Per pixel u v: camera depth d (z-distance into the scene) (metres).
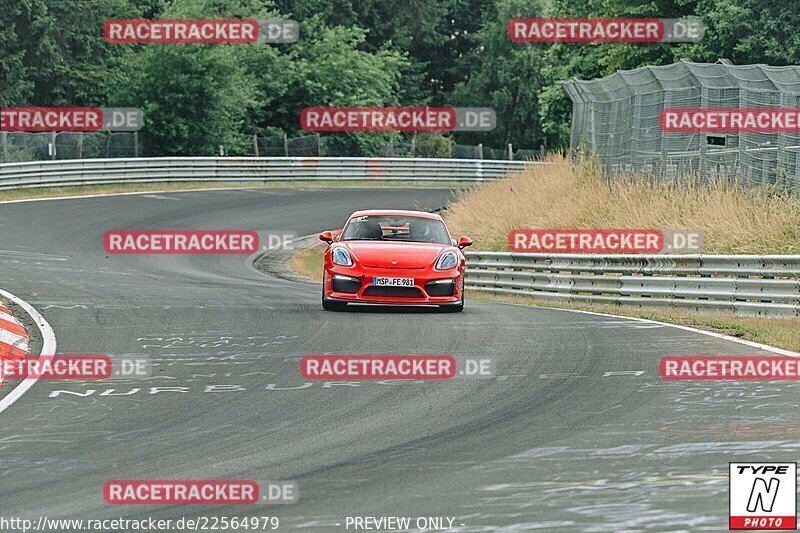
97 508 21.25
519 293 79.31
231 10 195.88
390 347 42.66
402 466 24.19
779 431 27.33
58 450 26.36
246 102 192.12
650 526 19.48
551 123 164.00
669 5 140.25
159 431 28.44
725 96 86.19
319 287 79.00
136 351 42.69
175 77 180.75
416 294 54.53
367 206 144.00
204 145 185.38
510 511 20.55
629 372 36.69
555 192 104.69
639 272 67.56
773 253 74.56
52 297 62.28
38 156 147.62
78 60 189.75
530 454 25.25
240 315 54.28
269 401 32.41
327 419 29.62
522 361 39.19
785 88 80.88
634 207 90.62
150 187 152.12
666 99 92.38
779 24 120.44
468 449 25.83
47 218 115.81
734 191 83.81
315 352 41.72
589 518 20.02
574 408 30.72
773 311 56.72
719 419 28.97
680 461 24.38
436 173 185.25
